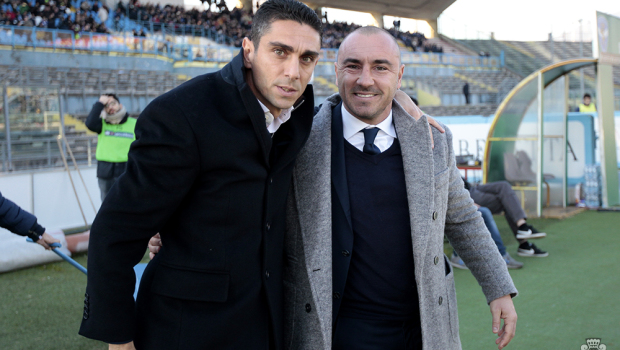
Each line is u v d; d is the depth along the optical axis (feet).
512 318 4.46
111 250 3.24
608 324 8.77
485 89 68.03
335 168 4.42
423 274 4.21
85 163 22.13
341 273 4.29
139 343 3.58
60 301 10.55
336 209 4.35
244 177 3.46
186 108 3.33
